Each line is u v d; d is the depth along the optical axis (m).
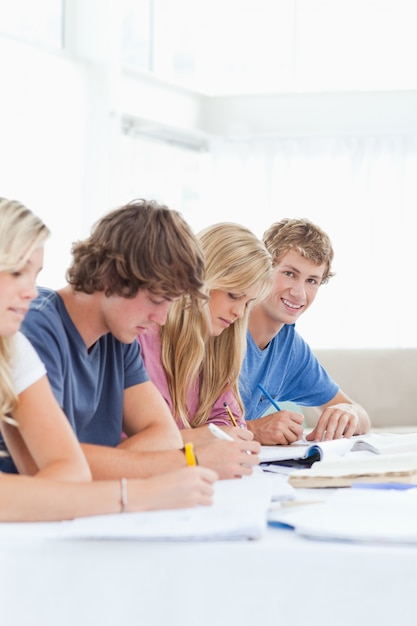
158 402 2.05
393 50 6.82
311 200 6.97
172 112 6.73
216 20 7.02
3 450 1.75
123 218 1.70
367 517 1.45
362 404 5.76
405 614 1.30
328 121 6.95
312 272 2.78
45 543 1.33
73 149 5.60
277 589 1.31
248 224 7.06
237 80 7.07
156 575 1.32
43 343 1.72
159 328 2.29
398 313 6.82
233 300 2.30
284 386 3.02
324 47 6.94
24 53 5.17
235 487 1.68
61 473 1.55
